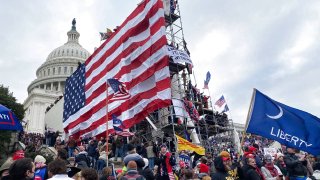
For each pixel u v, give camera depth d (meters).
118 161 18.72
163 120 25.59
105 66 27.20
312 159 14.59
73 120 30.45
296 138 9.55
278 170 12.23
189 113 24.70
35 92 103.25
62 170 6.10
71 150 22.55
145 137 26.33
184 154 16.89
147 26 23.38
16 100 50.59
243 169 9.07
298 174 10.75
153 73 21.61
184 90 27.69
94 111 27.25
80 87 30.88
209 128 29.80
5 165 6.57
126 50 24.75
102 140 22.97
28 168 5.84
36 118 100.06
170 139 21.52
